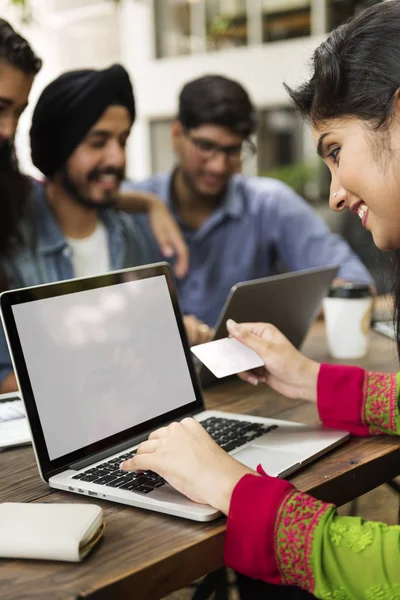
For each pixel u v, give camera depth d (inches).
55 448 38.2
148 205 86.2
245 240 97.6
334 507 32.2
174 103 197.0
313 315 66.3
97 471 38.4
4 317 36.9
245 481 32.6
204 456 34.1
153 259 89.7
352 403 45.3
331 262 94.3
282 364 47.9
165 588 29.5
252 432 44.8
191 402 48.8
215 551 31.7
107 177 78.5
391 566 30.2
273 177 182.7
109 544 30.6
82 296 42.3
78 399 40.2
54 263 76.8
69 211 78.0
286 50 173.2
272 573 31.9
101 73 75.5
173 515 33.4
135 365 44.6
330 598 31.3
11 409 51.6
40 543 29.0
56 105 73.9
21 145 73.3
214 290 97.0
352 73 35.4
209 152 89.0
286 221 98.0
